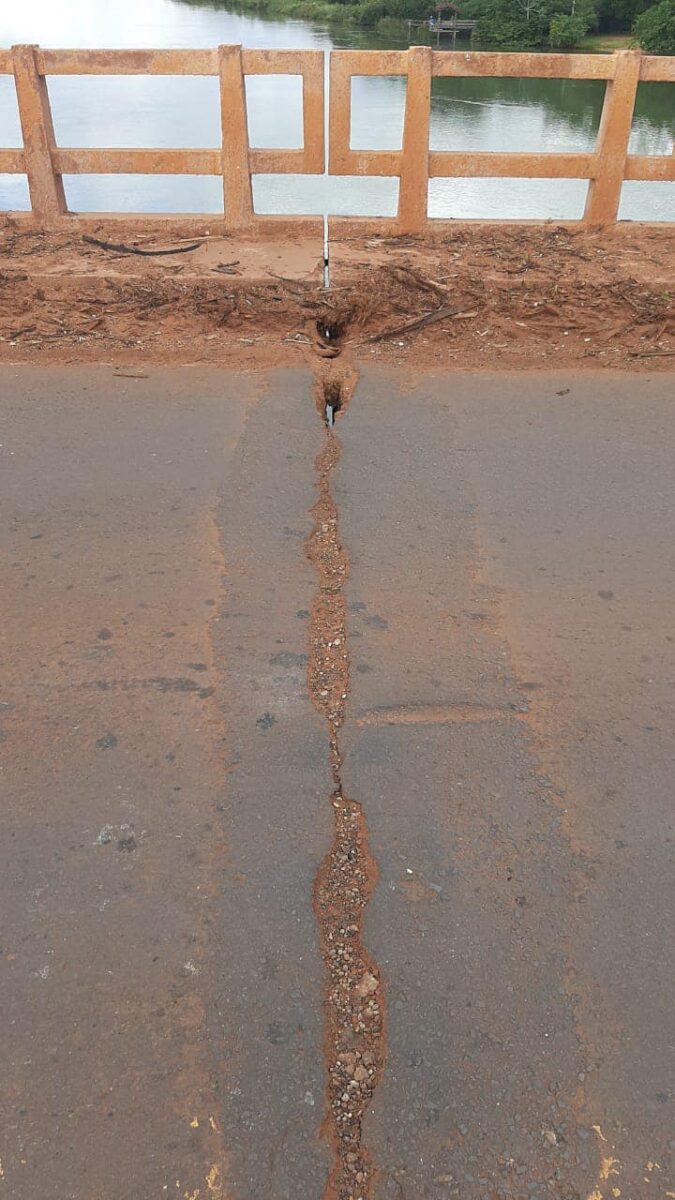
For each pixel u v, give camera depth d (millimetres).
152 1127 1968
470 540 4074
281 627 3488
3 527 4121
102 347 6242
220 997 2217
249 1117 1988
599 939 2361
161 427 5109
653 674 3275
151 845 2592
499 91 25547
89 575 3785
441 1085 2051
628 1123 1988
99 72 7660
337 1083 2053
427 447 4930
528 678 3248
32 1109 1995
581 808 2732
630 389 5680
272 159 7926
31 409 5316
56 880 2490
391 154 7832
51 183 8133
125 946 2326
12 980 2242
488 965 2297
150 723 3018
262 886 2484
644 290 6711
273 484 4527
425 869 2539
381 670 3271
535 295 6734
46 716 3041
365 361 6117
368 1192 1874
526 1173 1904
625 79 7512
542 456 4836
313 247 7836
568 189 16109
